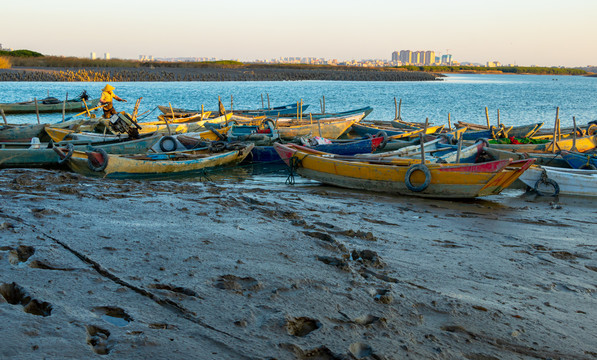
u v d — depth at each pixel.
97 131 21.05
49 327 4.04
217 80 92.25
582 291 6.10
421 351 4.28
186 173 14.55
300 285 5.41
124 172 13.36
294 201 10.43
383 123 25.83
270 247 6.61
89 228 6.78
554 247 7.98
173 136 16.80
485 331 4.79
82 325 4.14
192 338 4.12
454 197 11.77
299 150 14.38
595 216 10.60
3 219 6.86
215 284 5.23
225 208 8.78
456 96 61.84
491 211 10.75
